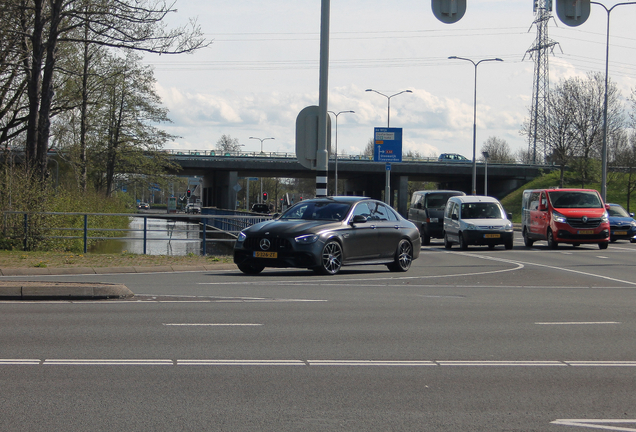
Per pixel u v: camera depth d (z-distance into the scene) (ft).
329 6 61.31
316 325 27.91
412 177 283.18
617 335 26.76
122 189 196.85
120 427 14.84
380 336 25.77
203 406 16.48
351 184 333.62
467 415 16.12
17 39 83.87
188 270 51.98
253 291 38.81
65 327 26.66
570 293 40.91
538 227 89.61
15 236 66.69
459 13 50.65
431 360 21.89
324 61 61.36
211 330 26.40
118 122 177.88
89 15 73.82
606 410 16.71
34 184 69.72
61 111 114.42
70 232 77.61
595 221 84.28
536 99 238.07
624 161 191.72
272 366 20.70
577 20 53.98
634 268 59.31
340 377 19.53
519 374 20.26
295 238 46.06
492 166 256.52
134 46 72.90
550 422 15.70
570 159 208.95
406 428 15.08
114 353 22.11
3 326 26.76
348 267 57.93
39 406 16.29
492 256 74.08
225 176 268.41
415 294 39.04
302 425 15.15
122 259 55.98
